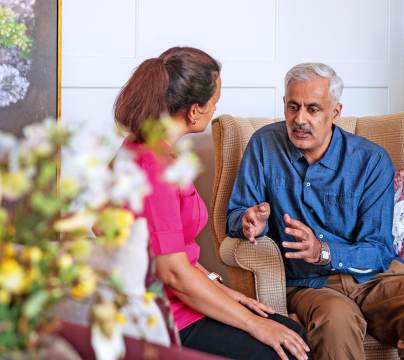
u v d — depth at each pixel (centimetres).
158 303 138
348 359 214
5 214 93
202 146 326
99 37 311
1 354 92
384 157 240
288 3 332
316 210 239
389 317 227
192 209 188
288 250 242
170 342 138
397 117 276
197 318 187
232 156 268
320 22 336
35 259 91
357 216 239
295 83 230
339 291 238
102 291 114
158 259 175
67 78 309
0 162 96
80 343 124
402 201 259
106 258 128
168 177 102
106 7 311
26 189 94
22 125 297
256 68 330
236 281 240
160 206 173
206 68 189
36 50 296
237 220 236
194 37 322
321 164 239
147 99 181
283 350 185
